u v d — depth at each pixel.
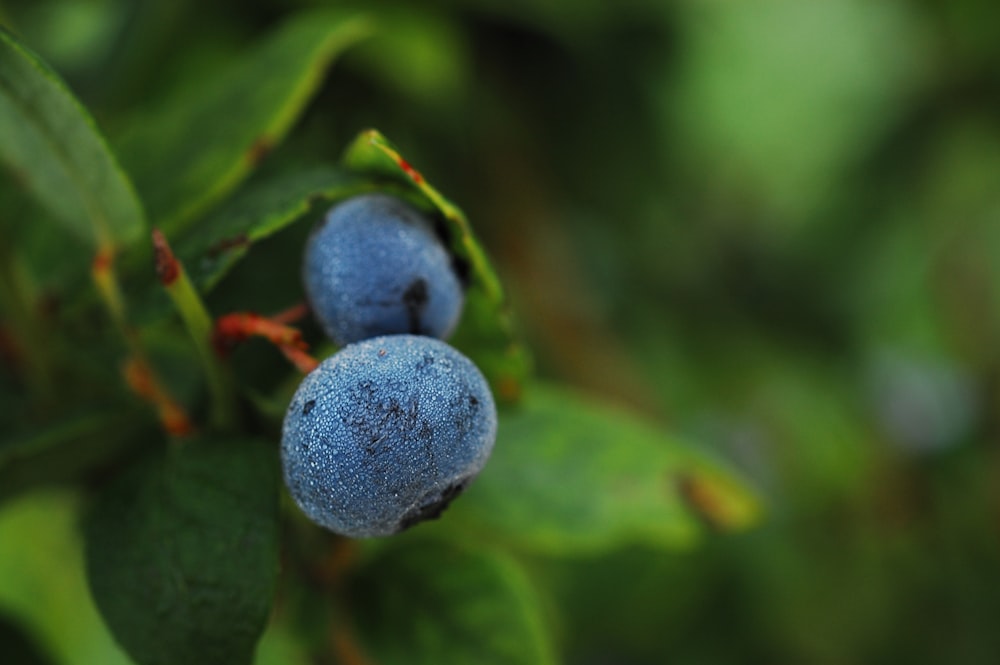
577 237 0.25
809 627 0.29
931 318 0.32
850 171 0.28
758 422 0.29
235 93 0.16
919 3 0.27
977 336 0.31
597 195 0.24
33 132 0.15
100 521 0.14
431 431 0.13
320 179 0.14
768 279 0.29
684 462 0.17
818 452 0.30
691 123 0.26
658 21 0.24
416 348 0.14
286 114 0.16
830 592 0.30
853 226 0.28
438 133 0.22
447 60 0.20
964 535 0.31
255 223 0.14
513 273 0.23
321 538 0.15
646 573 0.26
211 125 0.16
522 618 0.16
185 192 0.16
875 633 0.29
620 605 0.26
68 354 0.16
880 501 0.30
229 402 0.14
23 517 0.20
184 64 0.20
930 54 0.27
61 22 0.21
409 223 0.14
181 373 0.16
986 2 0.26
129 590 0.14
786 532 0.29
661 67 0.24
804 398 0.29
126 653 0.14
